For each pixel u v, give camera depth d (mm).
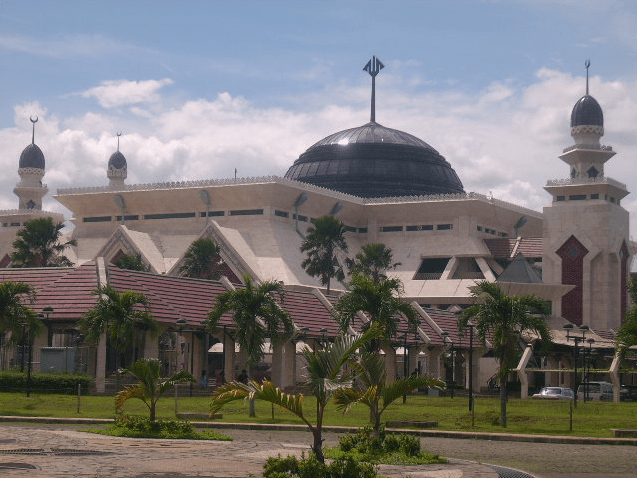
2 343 72438
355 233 165625
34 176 184000
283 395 27531
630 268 154750
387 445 32969
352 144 178000
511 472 29125
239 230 147125
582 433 44781
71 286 71500
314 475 24797
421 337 91000
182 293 76188
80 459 29172
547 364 103312
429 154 180875
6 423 45125
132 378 68062
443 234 159625
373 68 190125
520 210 169500
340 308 68750
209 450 33000
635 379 107312
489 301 52031
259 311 62781
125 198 157750
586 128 148375
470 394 55125
